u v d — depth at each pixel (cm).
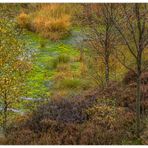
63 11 3225
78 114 1459
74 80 2184
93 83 2089
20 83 1642
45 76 2352
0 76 1573
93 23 1738
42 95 2078
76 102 1551
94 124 1360
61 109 1498
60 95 1938
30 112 1638
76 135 1305
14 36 1642
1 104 1756
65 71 2405
